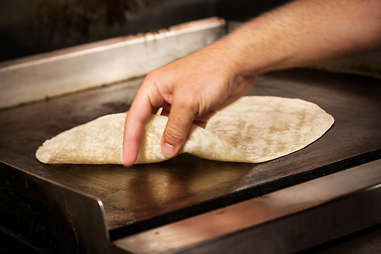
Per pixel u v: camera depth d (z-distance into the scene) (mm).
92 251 687
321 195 708
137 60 1265
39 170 846
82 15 1297
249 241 657
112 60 1233
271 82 1151
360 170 765
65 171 838
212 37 1376
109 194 765
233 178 776
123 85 1227
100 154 833
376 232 736
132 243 651
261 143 867
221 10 1481
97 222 666
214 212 690
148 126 825
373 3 732
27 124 1042
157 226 706
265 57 756
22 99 1147
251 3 1401
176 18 1432
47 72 1165
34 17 1244
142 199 745
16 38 1233
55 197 718
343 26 738
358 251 708
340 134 884
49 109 1112
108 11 1322
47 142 909
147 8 1373
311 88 1104
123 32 1358
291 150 839
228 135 898
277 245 671
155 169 820
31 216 778
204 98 740
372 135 874
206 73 746
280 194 720
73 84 1197
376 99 1022
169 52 1308
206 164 822
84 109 1097
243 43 756
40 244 773
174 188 763
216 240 641
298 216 678
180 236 653
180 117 734
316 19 747
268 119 944
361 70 1173
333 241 726
